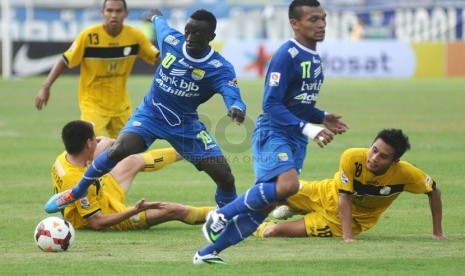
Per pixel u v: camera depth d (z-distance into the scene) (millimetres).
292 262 24031
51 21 147750
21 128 61656
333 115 25953
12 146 52562
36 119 67312
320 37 25000
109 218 28953
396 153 26484
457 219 31641
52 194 37062
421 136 57594
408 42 118438
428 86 102062
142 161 31094
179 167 45562
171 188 39031
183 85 27547
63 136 28875
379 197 27688
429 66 119125
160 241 27641
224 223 23109
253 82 106812
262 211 23469
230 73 27391
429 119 68125
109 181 30156
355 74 117250
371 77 117500
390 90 96062
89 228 29547
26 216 32188
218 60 27438
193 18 26875
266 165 23781
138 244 27094
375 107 77625
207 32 26875
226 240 23516
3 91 90125
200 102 28234
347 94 90875
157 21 29078
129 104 41094
